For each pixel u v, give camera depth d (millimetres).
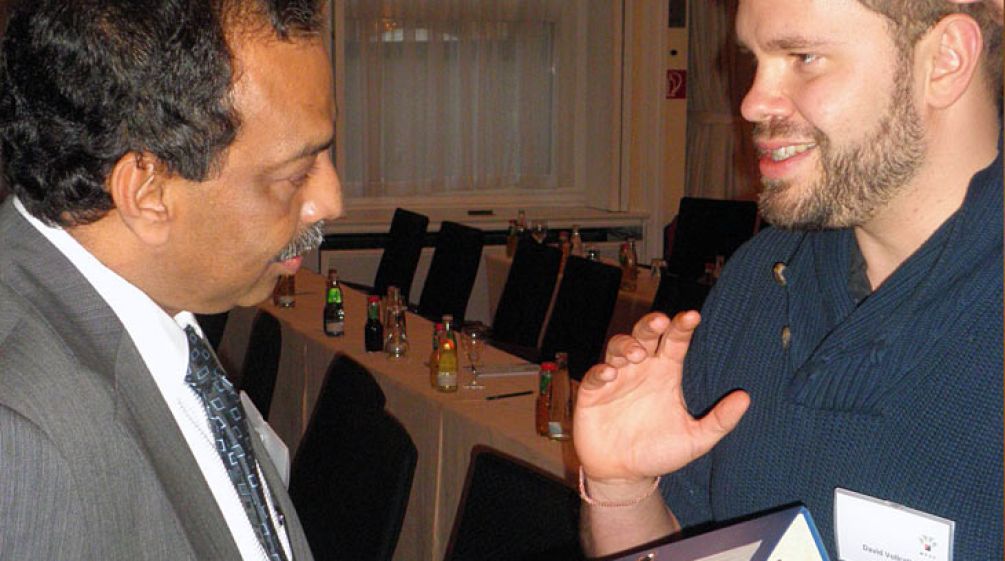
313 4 998
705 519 1308
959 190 1039
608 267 4379
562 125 7711
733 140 7805
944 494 1026
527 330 4938
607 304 4324
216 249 1011
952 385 1029
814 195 1045
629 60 7418
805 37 994
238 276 1043
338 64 7051
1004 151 936
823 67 1007
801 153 1050
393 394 3330
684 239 5840
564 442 2660
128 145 932
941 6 966
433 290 5676
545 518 1792
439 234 5770
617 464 1228
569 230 7414
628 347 1158
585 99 7727
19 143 943
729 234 5676
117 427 935
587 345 4371
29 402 894
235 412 1171
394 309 3727
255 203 998
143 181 955
